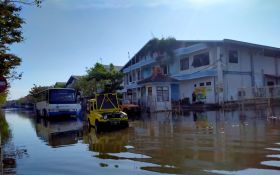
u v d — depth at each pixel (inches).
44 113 1347.2
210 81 1316.4
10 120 1321.4
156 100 1296.8
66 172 320.2
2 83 459.2
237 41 1259.8
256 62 1422.2
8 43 594.9
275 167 288.2
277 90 1139.9
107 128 729.0
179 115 995.9
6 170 344.5
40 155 426.3
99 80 1633.9
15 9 559.2
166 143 454.3
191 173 280.4
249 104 1181.1
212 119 768.3
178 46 1515.7
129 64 1999.3
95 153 414.6
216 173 275.6
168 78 1373.0
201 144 425.1
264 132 498.9
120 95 1710.1
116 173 299.4
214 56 1296.8
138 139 514.9
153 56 1658.5
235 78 1320.1
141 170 302.7
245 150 367.9
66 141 556.4
